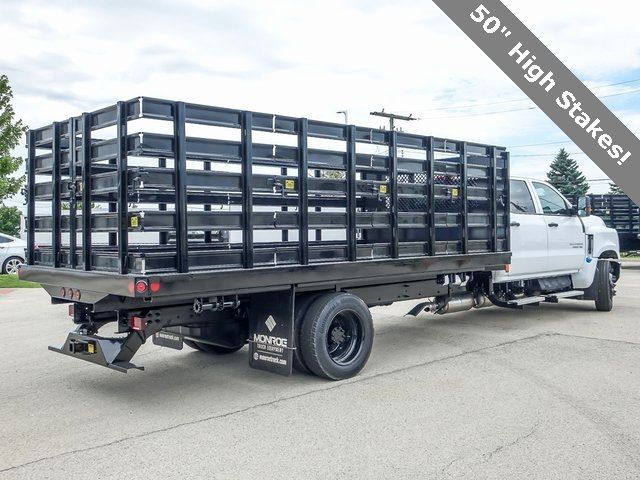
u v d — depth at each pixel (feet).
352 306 19.75
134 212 14.80
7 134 54.19
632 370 20.43
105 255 16.10
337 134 18.75
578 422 15.29
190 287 15.48
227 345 20.29
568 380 19.19
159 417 15.98
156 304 15.93
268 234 22.72
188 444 14.01
